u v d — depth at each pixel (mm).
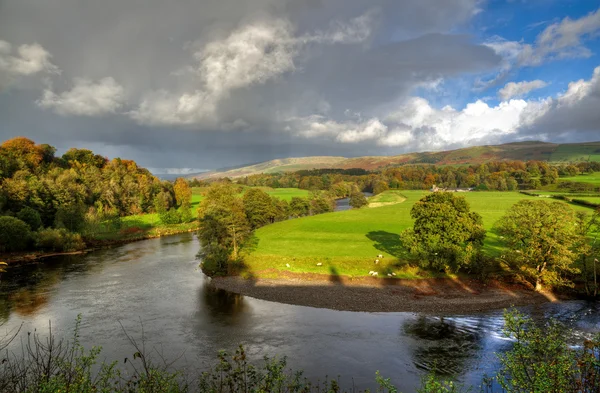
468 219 55719
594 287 49844
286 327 40094
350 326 40406
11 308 45188
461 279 55188
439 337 37125
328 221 110188
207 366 30547
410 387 27422
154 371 15102
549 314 42625
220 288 55250
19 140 137250
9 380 10812
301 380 28375
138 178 165000
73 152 165000
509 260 55594
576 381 10258
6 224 76500
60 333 37438
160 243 97000
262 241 82500
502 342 35688
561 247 48062
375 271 59469
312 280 57656
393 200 188125
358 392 26656
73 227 97312
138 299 49500
